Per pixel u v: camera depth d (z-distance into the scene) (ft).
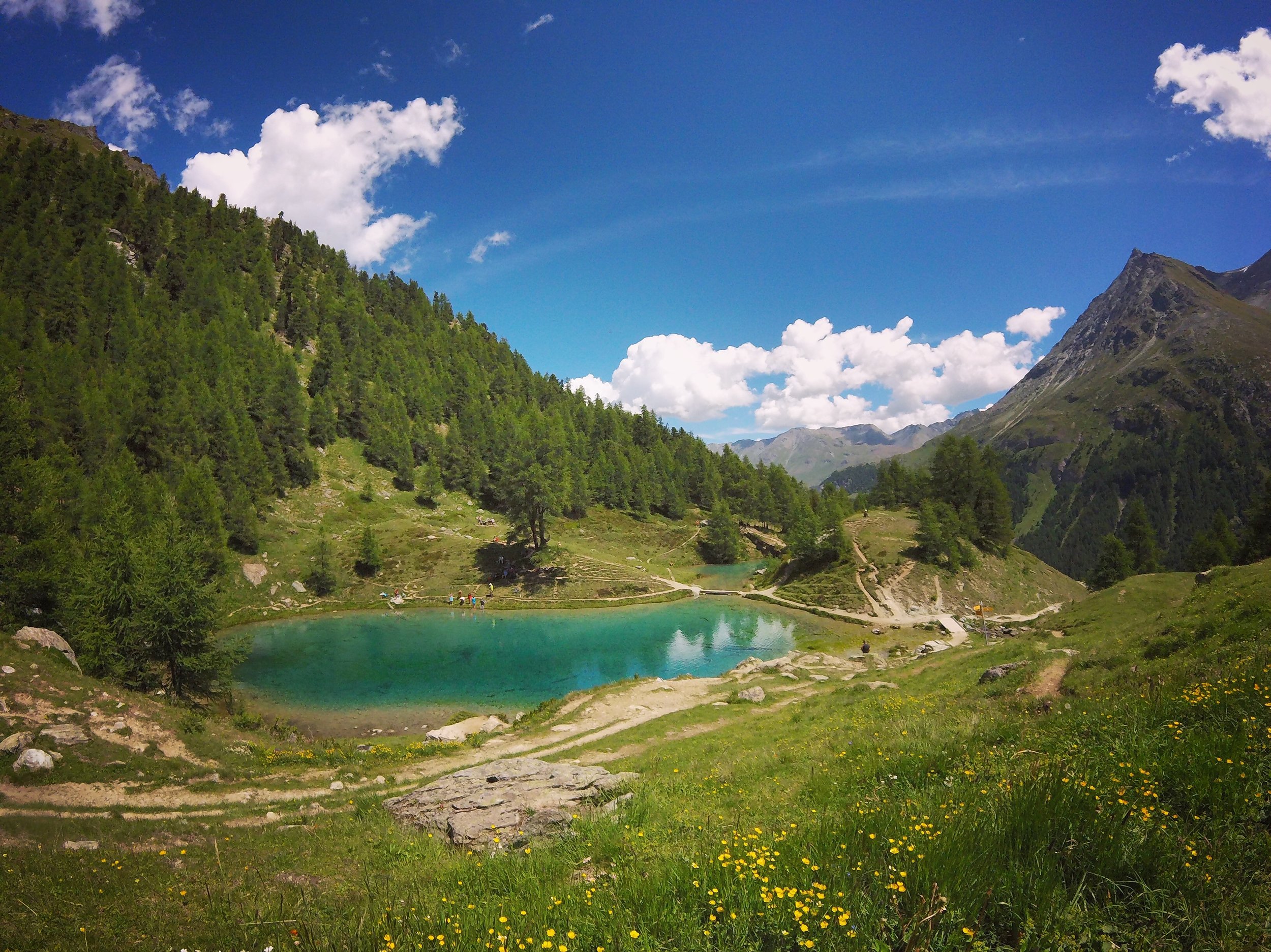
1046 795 19.77
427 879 32.58
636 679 156.35
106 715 88.53
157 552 128.77
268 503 344.90
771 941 16.14
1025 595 313.94
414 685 178.60
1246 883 15.78
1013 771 28.35
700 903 18.26
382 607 285.84
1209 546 333.01
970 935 14.88
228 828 65.00
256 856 49.29
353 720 147.74
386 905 24.86
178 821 68.23
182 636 123.24
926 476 479.41
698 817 36.42
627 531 463.42
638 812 37.83
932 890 15.72
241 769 88.02
